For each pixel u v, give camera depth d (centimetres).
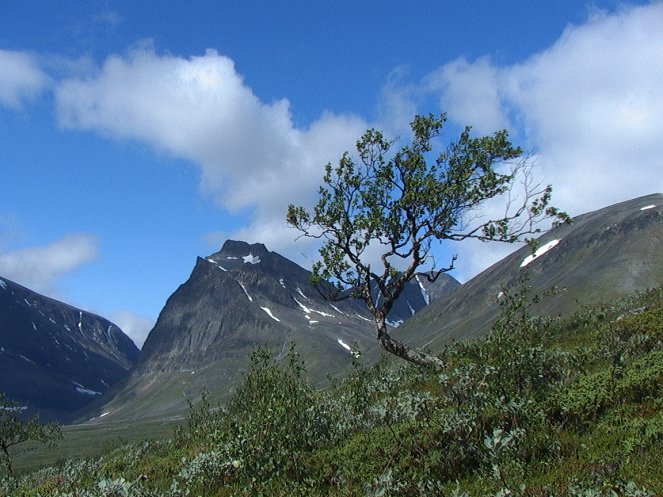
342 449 1395
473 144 2380
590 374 1477
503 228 2303
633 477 899
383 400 1780
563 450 1088
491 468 1053
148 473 1820
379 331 2334
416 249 2356
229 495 1341
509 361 1309
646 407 1177
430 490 1027
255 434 1411
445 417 1304
